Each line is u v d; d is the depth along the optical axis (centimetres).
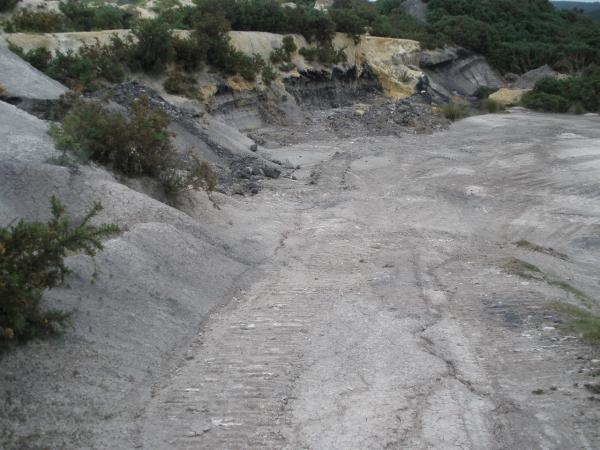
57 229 732
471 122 4050
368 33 5788
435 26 6675
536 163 2703
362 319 945
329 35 4631
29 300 686
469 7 7669
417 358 812
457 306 1019
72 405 633
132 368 730
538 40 7388
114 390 680
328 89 4397
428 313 979
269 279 1141
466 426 653
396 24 6366
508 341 873
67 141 1270
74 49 2775
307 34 4522
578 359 806
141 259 968
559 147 3116
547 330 908
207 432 631
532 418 668
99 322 783
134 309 847
